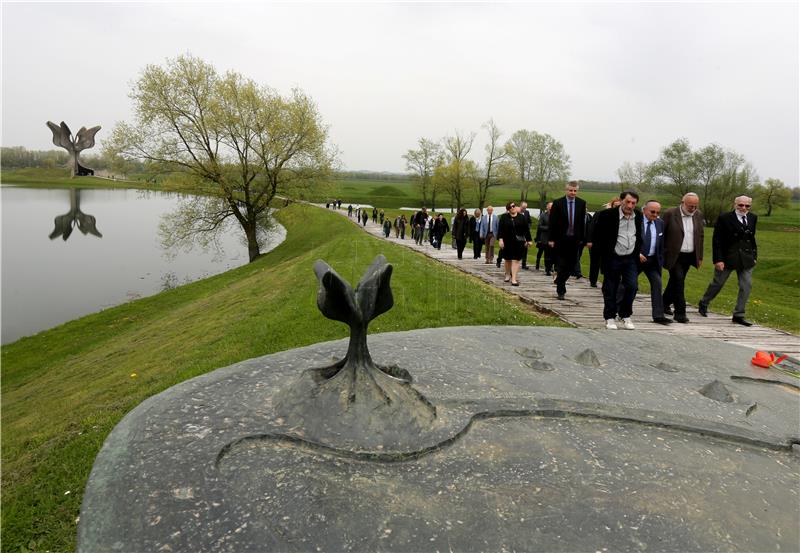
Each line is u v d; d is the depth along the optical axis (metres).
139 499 1.92
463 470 2.16
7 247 34.03
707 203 41.91
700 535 1.84
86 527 1.79
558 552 1.71
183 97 26.12
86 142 120.94
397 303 8.46
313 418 2.45
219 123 26.27
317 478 2.07
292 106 27.58
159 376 7.20
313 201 31.53
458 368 3.29
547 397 2.87
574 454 2.34
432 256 17.31
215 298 15.41
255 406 2.65
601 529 1.83
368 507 1.90
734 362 3.86
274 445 2.31
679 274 7.71
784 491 2.18
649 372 3.48
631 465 2.28
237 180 29.11
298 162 29.16
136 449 2.25
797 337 7.01
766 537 1.85
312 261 15.54
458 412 2.62
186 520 1.81
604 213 6.82
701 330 7.24
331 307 2.51
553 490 2.05
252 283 16.09
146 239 39.44
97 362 10.84
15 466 5.23
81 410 6.74
